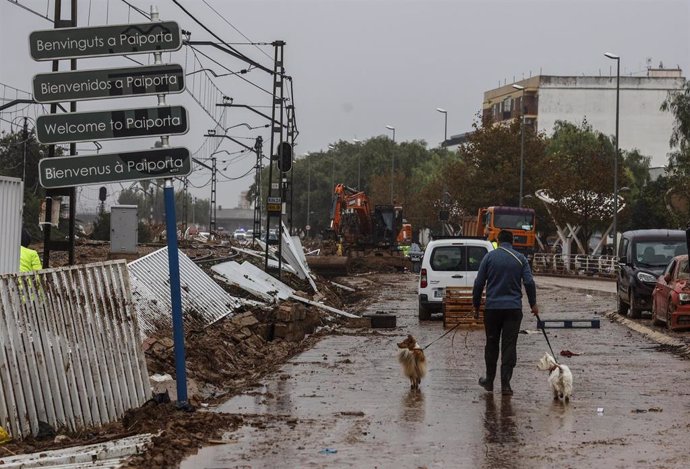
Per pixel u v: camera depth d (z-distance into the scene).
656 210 84.19
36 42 12.52
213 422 11.92
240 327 21.44
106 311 12.63
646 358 19.28
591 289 47.28
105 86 12.58
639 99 137.25
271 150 41.09
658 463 9.73
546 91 137.38
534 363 18.30
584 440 10.95
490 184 88.69
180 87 12.62
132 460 9.86
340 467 9.67
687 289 24.22
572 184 76.50
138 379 13.19
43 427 11.37
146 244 56.50
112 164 12.59
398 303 38.59
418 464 9.78
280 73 41.81
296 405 13.52
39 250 41.09
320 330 25.66
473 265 29.12
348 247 77.06
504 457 10.08
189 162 12.65
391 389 15.05
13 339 11.14
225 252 47.16
